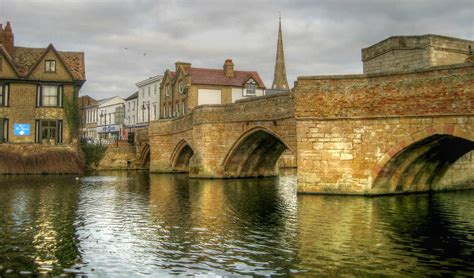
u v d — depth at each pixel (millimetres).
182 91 57938
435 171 23547
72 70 44906
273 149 36031
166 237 14125
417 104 20047
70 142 42969
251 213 18344
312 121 22812
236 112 33344
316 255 11969
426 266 11000
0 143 40531
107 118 82688
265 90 59531
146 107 69812
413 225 15547
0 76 41562
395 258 11664
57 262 11469
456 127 18906
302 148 23078
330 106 22391
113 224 16203
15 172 39219
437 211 18188
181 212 18781
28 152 40531
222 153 35156
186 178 37906
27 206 20250
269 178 37000
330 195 22391
